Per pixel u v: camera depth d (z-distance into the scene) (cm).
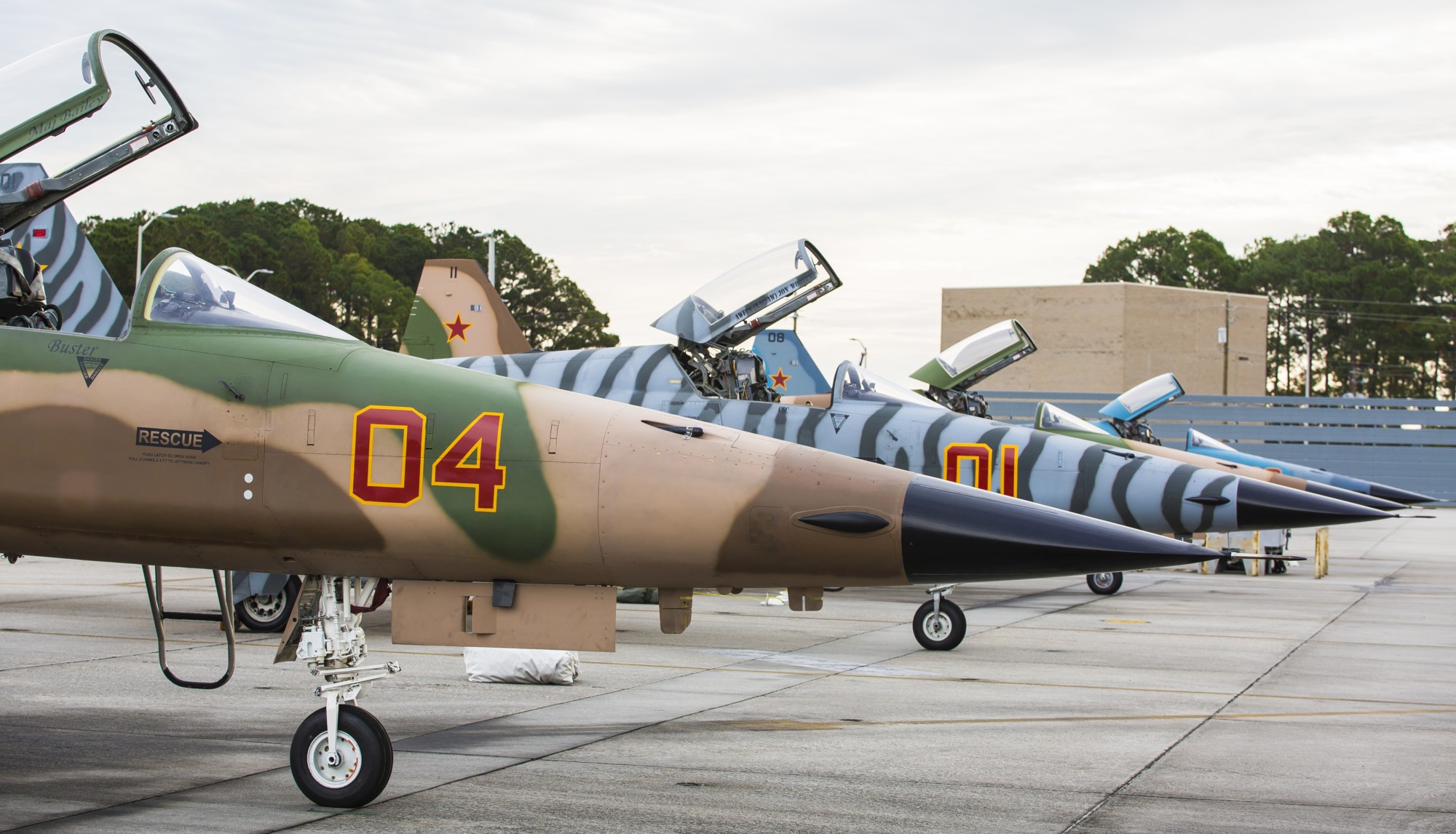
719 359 1630
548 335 9719
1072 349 7106
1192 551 580
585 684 1013
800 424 1521
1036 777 716
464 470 609
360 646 655
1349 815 645
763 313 1600
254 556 631
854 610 1587
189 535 629
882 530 591
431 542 609
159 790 668
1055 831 610
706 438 621
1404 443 6197
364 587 678
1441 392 10731
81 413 637
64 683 980
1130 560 583
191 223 7538
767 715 891
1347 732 855
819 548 596
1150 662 1172
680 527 599
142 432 630
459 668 1077
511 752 766
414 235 10194
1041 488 1475
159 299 663
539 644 628
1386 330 10706
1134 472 1469
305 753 627
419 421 617
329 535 616
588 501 602
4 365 650
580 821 617
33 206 713
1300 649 1273
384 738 626
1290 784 708
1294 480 2128
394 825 607
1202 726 870
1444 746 812
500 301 2275
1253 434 6297
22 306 748
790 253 1577
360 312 8775
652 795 668
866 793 679
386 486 611
